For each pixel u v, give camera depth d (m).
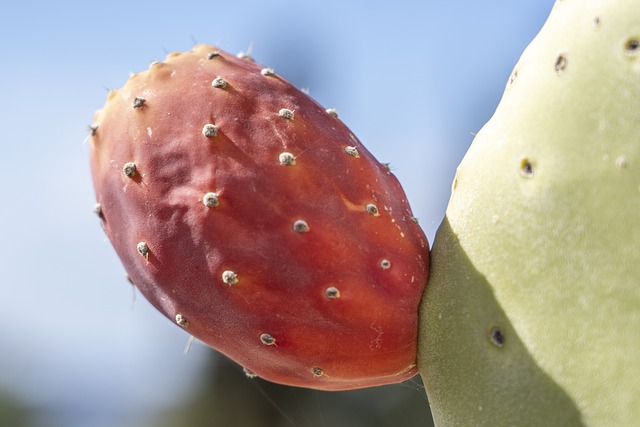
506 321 0.45
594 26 0.45
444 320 0.46
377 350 0.46
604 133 0.44
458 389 0.46
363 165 0.46
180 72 0.47
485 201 0.46
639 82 0.44
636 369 0.43
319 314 0.45
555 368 0.44
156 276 0.46
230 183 0.45
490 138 0.46
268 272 0.45
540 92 0.45
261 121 0.46
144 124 0.46
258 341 0.46
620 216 0.44
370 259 0.46
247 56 0.48
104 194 0.47
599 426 0.44
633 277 0.44
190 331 0.47
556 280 0.44
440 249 0.46
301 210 0.45
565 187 0.44
